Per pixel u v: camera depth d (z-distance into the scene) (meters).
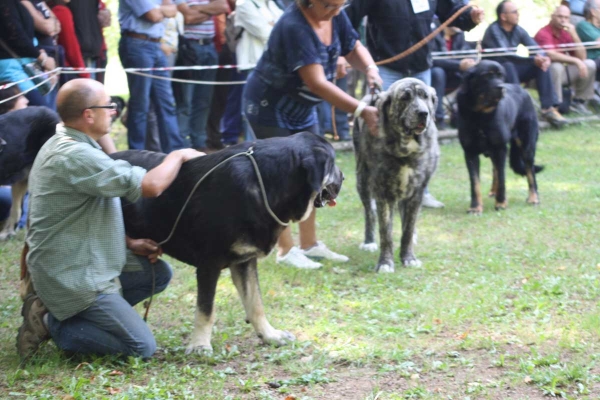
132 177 3.79
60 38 8.19
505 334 4.47
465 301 5.12
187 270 5.94
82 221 3.85
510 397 3.58
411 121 5.58
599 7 13.25
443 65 11.79
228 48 9.87
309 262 6.16
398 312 4.94
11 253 6.29
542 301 5.01
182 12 9.16
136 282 4.30
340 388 3.75
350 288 5.62
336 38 5.60
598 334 4.31
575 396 3.56
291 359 4.15
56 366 3.92
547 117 12.76
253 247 4.05
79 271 3.85
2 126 6.14
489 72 7.57
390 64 7.24
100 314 3.90
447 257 6.41
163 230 4.19
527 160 8.27
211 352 4.16
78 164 3.75
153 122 9.60
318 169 4.05
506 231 7.16
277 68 5.50
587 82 13.45
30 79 6.94
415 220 6.17
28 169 6.41
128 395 3.54
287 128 5.75
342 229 7.43
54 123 6.43
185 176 4.09
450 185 9.39
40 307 3.99
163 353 4.23
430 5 7.16
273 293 5.37
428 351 4.21
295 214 4.16
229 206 3.95
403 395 3.64
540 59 12.27
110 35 15.59
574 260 6.10
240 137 10.52
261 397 3.61
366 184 6.61
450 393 3.64
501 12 11.83
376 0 7.05
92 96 3.87
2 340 4.40
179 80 8.54
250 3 8.95
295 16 5.38
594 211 7.81
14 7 6.92
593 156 10.80
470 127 7.86
